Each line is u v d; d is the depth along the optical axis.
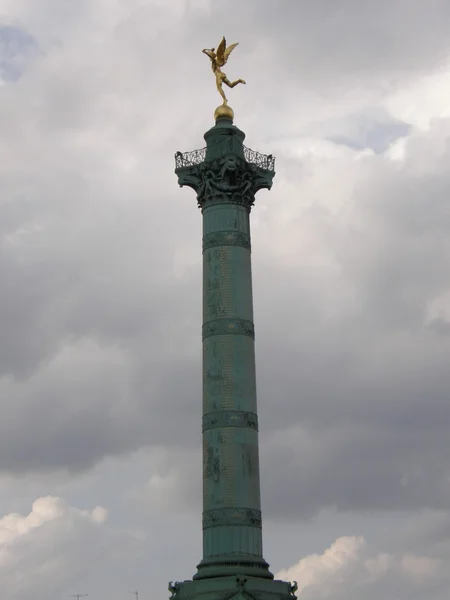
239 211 81.38
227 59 87.69
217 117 85.56
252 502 74.25
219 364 76.88
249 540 73.12
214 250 80.00
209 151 83.62
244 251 80.44
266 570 73.56
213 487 74.31
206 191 81.62
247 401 76.50
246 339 78.06
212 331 77.94
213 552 72.94
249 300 79.38
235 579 70.44
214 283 79.12
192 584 72.62
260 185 83.62
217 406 76.00
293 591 74.12
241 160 82.00
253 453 75.56
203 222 81.88
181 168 83.94
